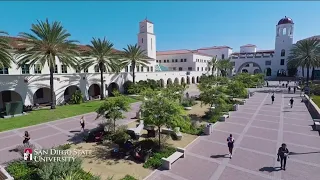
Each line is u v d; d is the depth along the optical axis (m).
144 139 14.98
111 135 15.29
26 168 10.30
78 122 20.66
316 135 15.98
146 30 57.56
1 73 27.56
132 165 11.31
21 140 15.31
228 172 10.40
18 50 24.84
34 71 31.05
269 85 60.53
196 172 10.43
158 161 11.38
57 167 8.70
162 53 76.56
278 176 9.98
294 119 21.23
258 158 11.98
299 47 46.44
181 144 14.38
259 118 21.77
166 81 54.56
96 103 31.94
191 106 29.14
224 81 38.06
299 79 69.62
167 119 12.25
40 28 24.77
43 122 20.58
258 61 81.88
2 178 9.26
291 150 13.09
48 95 33.75
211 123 18.47
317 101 29.52
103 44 33.03
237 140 15.00
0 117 22.73
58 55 26.36
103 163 11.55
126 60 40.00
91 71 39.22
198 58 72.38
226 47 87.56
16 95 30.19
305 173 10.25
